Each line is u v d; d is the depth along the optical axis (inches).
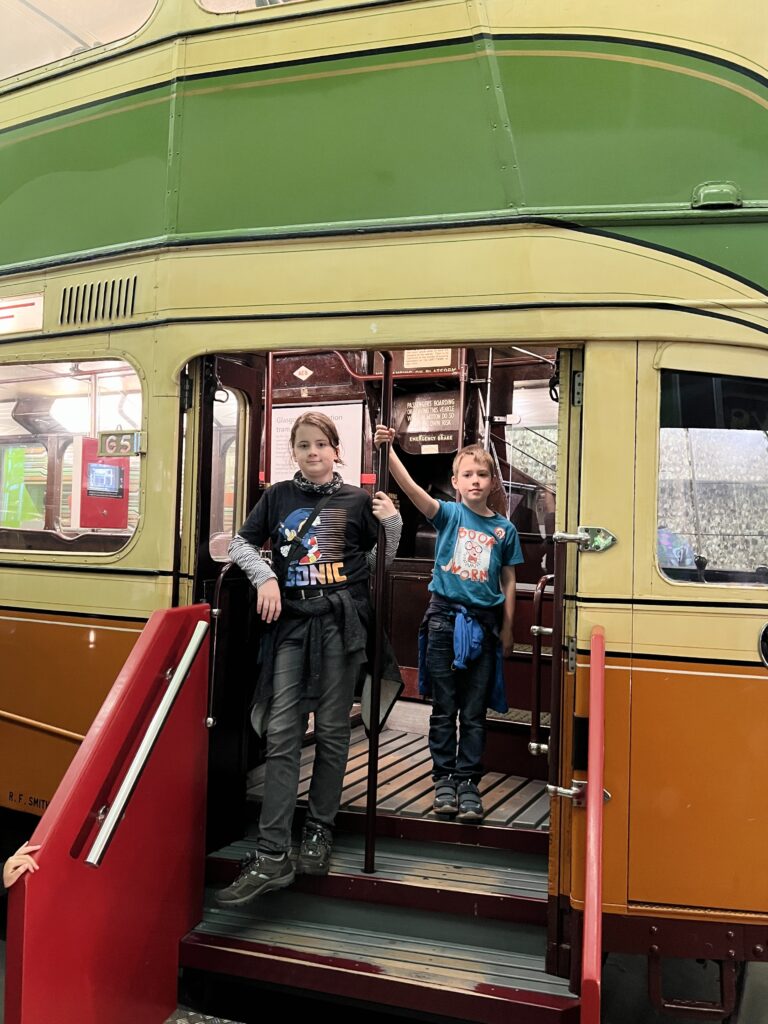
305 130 104.9
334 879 106.1
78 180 119.4
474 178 98.0
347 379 190.2
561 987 92.3
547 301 95.1
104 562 114.8
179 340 109.8
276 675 108.2
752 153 91.2
